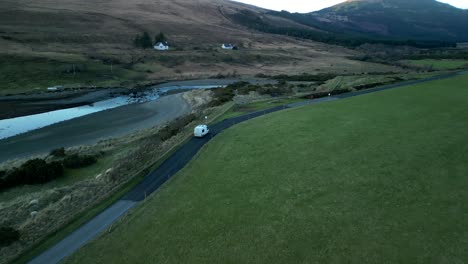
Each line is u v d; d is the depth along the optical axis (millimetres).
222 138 37969
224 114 50906
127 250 19094
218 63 138250
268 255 17484
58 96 77562
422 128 35344
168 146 38156
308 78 115250
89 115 62969
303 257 17078
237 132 39781
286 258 17125
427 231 18156
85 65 102875
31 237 21516
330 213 20719
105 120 59688
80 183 31219
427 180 23750
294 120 42438
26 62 92938
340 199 22281
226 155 32312
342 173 26047
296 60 158375
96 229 22000
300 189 24125
